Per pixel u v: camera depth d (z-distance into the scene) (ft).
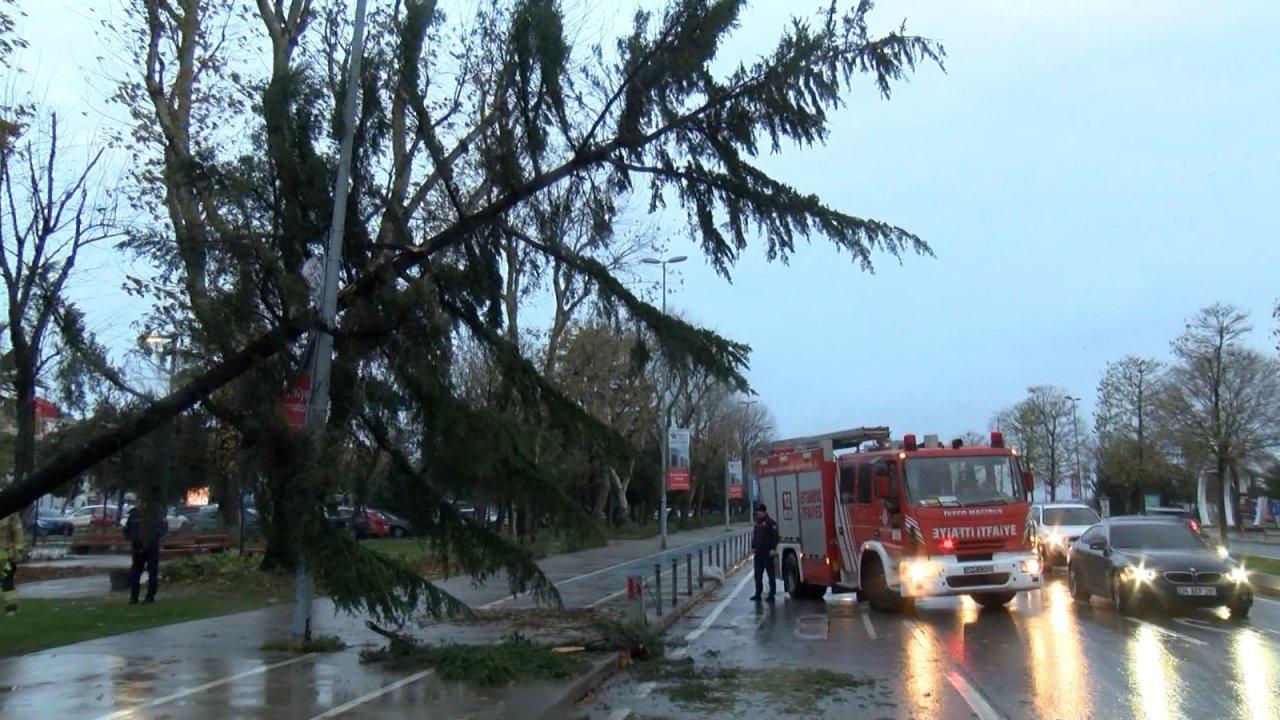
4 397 37.50
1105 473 177.37
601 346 119.34
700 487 263.90
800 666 38.47
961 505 54.29
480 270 35.37
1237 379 106.52
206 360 33.83
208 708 28.22
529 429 35.45
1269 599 63.16
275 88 34.65
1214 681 34.01
